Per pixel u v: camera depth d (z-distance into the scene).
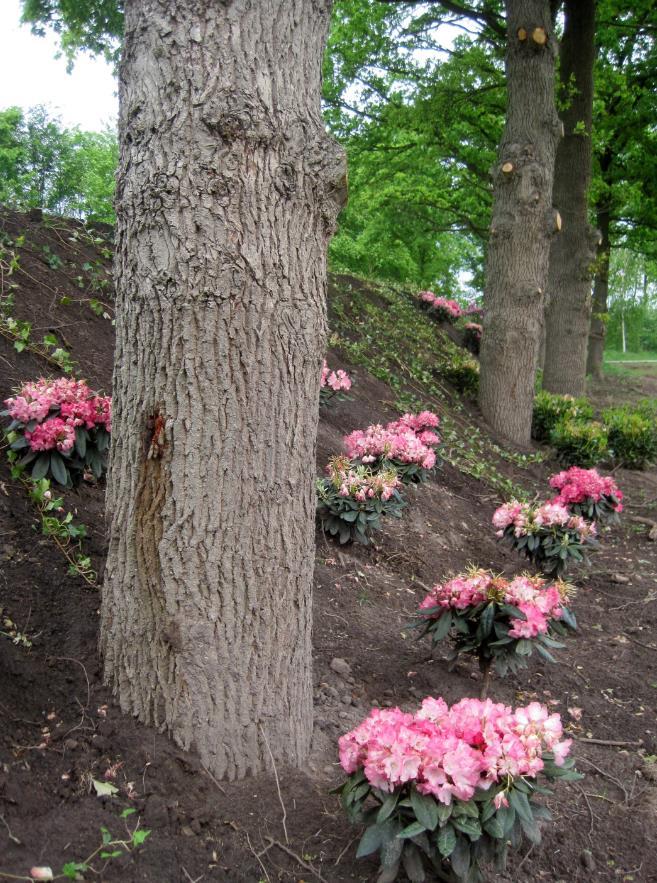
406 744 2.02
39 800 2.21
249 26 2.28
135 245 2.37
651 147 16.88
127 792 2.31
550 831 2.69
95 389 4.92
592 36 12.51
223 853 2.21
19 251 5.90
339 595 4.43
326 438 6.72
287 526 2.53
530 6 9.20
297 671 2.64
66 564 3.31
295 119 2.39
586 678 4.12
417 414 8.79
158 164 2.29
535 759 2.10
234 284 2.32
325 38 2.57
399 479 5.71
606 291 20.50
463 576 3.54
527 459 9.25
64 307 5.66
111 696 2.59
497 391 9.96
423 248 25.86
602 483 6.05
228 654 2.46
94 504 3.95
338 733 3.00
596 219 18.97
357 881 2.21
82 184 23.45
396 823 2.06
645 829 2.78
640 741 3.51
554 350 13.41
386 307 12.58
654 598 5.50
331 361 8.95
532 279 9.76
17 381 4.39
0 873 1.91
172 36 2.26
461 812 2.03
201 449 2.36
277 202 2.38
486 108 15.99
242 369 2.37
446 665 3.96
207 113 2.25
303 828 2.37
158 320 2.34
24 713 2.50
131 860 2.09
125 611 2.53
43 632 2.86
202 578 2.40
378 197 19.56
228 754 2.48
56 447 3.51
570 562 6.16
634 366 29.20
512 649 3.35
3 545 3.26
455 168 18.50
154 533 2.42
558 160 13.02
